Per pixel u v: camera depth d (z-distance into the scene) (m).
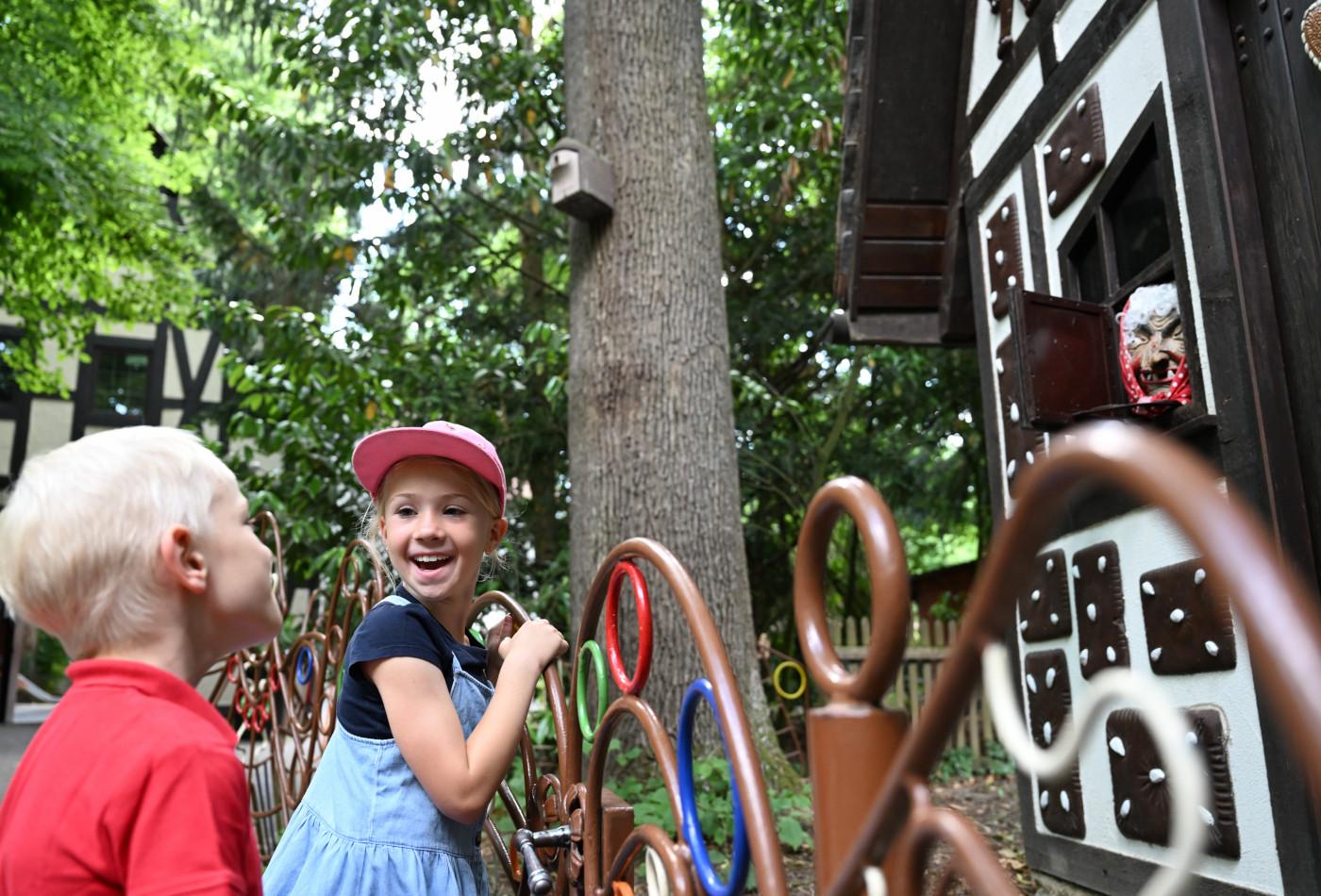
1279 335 2.30
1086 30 3.01
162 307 12.22
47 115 9.66
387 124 8.54
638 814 3.92
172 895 0.88
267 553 1.15
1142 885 2.65
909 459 11.02
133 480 1.04
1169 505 0.36
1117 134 2.84
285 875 1.49
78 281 11.64
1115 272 2.91
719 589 4.76
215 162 12.04
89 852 0.91
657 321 5.00
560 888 1.67
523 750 1.92
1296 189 2.23
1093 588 2.91
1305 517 2.19
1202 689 2.45
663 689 4.54
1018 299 2.73
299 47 8.17
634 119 5.21
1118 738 2.75
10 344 13.34
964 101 4.09
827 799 0.74
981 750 7.40
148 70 10.95
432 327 9.90
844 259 4.48
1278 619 0.31
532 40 9.74
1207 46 2.42
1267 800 2.23
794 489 9.77
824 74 9.09
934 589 11.17
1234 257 2.33
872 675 0.72
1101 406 2.79
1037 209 3.33
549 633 1.62
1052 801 3.17
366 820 1.47
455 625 1.70
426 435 1.63
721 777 4.10
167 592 1.04
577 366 5.13
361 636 1.54
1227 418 2.33
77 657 1.06
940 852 2.71
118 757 0.94
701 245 5.21
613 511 4.83
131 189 10.95
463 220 9.85
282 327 6.88
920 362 9.62
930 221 4.38
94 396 15.98
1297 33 2.22
